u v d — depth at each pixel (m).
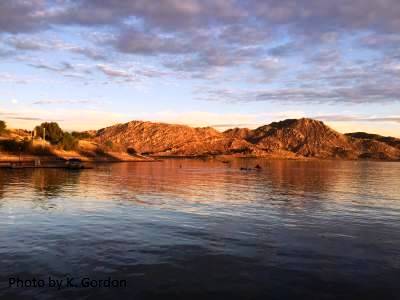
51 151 117.19
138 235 16.45
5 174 56.38
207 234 16.98
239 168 109.50
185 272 11.77
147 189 38.78
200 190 39.34
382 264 12.95
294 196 34.66
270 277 11.47
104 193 33.28
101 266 12.15
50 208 23.41
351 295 10.29
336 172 97.50
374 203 30.42
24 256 12.97
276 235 17.11
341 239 16.58
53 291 10.10
